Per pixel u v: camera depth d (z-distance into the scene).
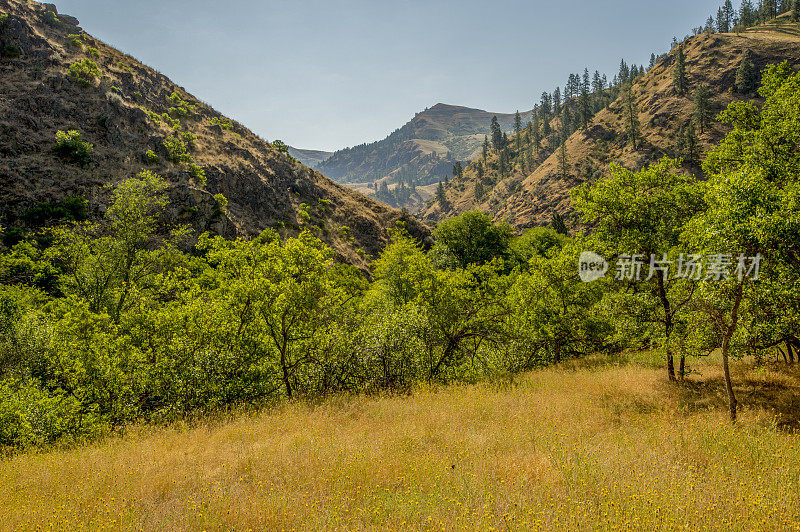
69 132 39.44
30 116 39.44
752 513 4.64
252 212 52.22
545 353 19.42
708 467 6.29
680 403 10.44
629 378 13.23
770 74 16.00
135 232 23.38
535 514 4.74
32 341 13.88
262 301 13.45
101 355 12.62
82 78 47.12
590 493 5.37
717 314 9.45
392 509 5.11
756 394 10.66
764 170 10.55
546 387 13.03
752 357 14.49
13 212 32.28
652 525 4.43
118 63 60.25
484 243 45.19
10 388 11.86
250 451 7.58
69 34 58.44
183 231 27.75
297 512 5.07
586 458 6.55
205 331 13.88
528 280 18.66
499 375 15.70
